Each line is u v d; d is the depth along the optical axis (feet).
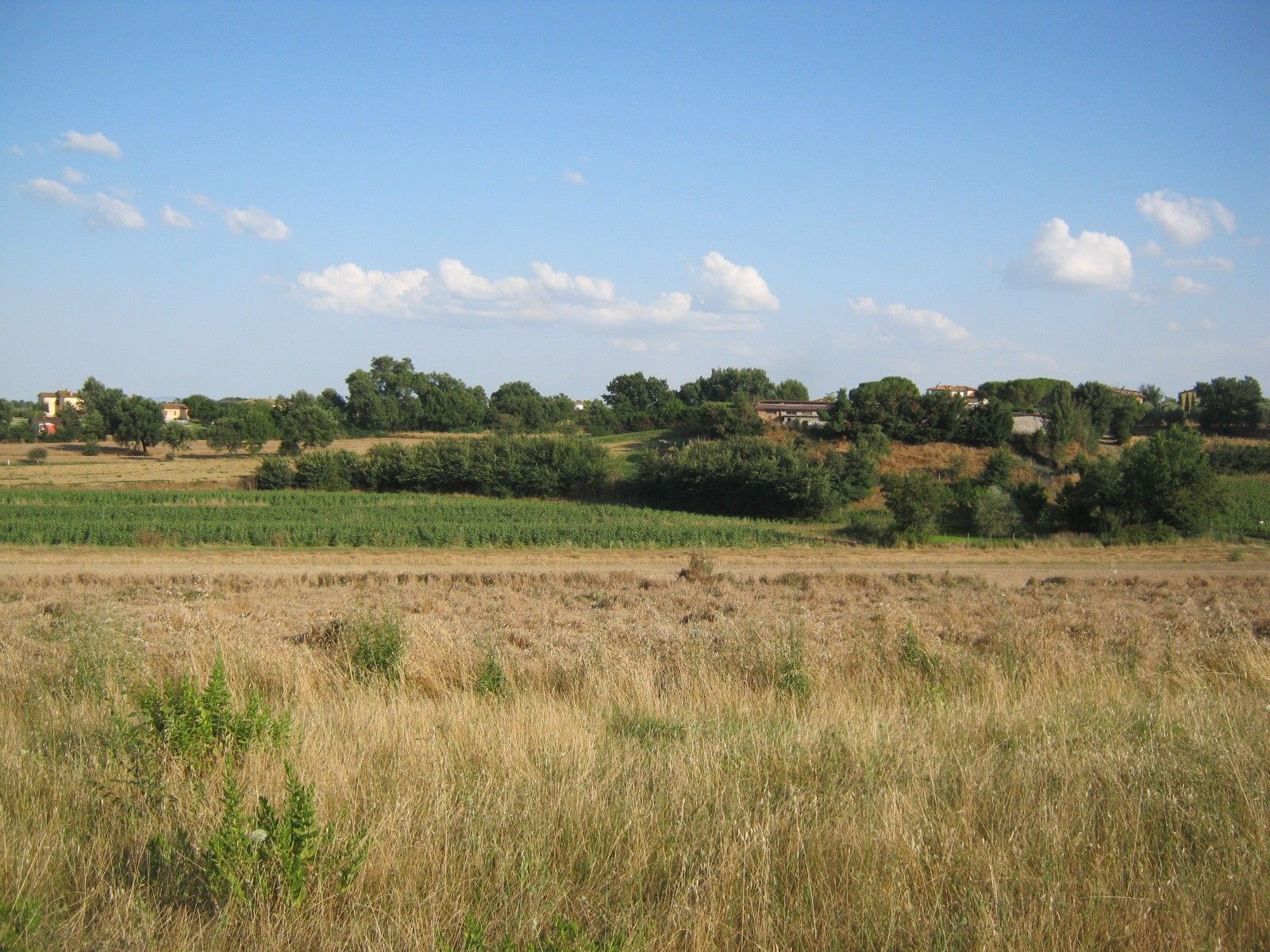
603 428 386.93
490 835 14.79
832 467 211.00
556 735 20.58
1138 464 170.40
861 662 32.04
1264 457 236.43
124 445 355.56
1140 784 17.17
